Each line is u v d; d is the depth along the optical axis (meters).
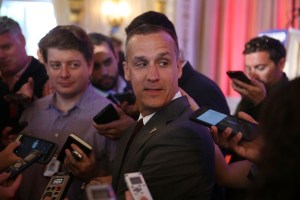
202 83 1.84
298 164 0.59
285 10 5.23
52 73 1.65
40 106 1.73
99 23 5.53
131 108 1.79
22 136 1.51
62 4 5.43
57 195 1.27
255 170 1.23
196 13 5.25
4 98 1.76
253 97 1.81
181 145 1.08
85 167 1.42
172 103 1.22
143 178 1.01
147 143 1.16
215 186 1.49
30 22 5.96
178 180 1.08
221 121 1.11
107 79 2.64
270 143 0.62
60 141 1.63
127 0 5.56
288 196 0.60
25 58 2.13
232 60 5.28
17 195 1.55
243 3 5.24
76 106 1.67
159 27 1.23
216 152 1.36
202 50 5.29
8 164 1.34
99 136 1.62
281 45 2.18
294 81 0.64
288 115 0.61
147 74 1.19
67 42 1.61
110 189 0.69
